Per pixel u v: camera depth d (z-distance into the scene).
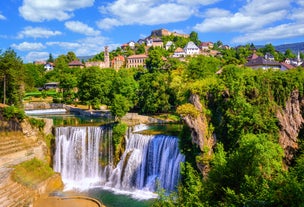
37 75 168.50
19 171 57.94
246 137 43.09
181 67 104.38
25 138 68.00
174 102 90.62
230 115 49.28
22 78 90.62
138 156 64.00
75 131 70.81
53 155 70.94
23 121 68.50
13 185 52.72
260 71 53.47
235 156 30.55
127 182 63.41
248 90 50.88
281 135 48.72
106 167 67.69
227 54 187.88
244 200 22.06
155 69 134.38
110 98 101.56
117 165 66.31
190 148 53.03
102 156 69.19
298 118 49.28
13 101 89.88
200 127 50.56
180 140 54.81
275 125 48.78
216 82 52.88
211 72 87.75
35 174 60.03
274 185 21.44
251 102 50.41
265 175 30.27
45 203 52.19
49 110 115.50
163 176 59.75
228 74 53.62
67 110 116.94
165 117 86.12
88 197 55.75
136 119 84.62
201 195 27.77
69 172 70.12
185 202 27.64
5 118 66.38
